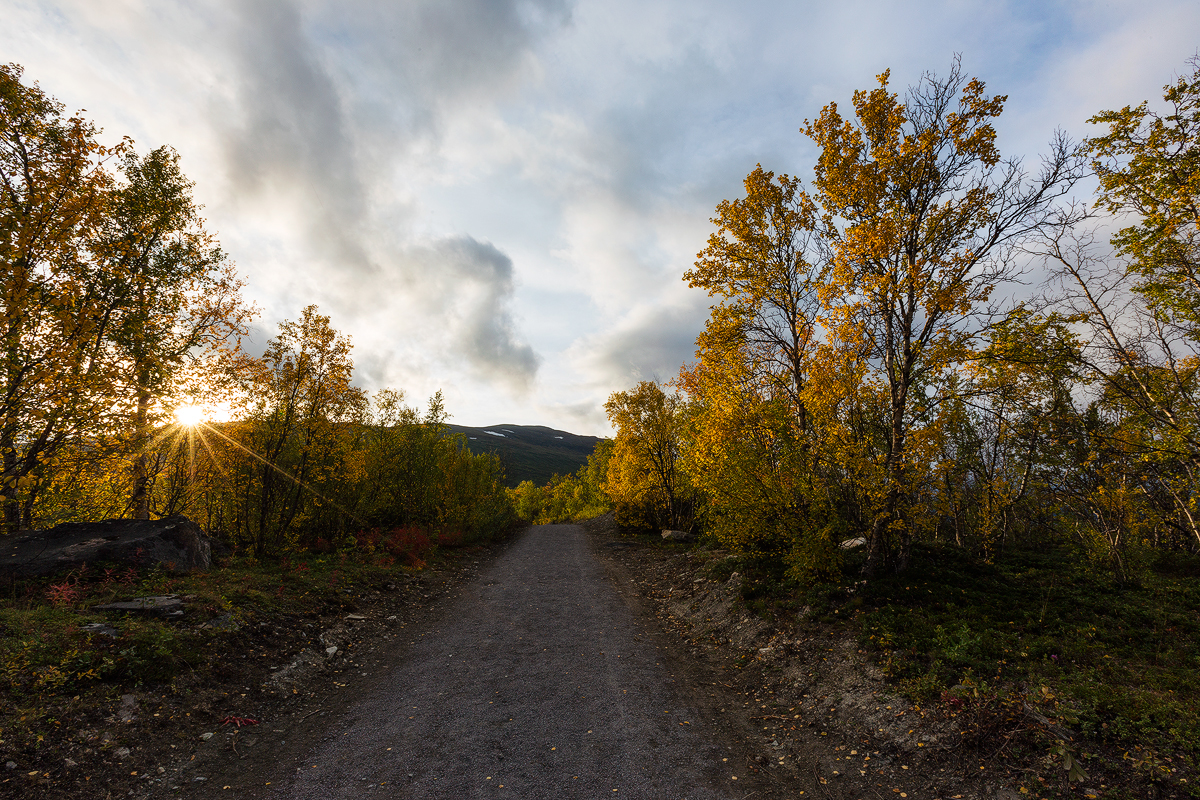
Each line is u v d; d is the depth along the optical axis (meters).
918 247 10.04
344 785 5.07
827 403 10.34
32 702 5.07
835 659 7.77
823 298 10.56
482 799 4.87
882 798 4.89
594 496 55.88
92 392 9.33
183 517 11.00
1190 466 9.93
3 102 9.44
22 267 7.80
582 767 5.53
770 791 5.11
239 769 5.28
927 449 9.51
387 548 17.67
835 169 10.66
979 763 4.99
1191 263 9.91
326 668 8.22
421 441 23.08
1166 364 10.40
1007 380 10.03
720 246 13.92
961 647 6.91
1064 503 13.23
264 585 10.34
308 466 14.62
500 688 7.80
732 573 13.18
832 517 10.77
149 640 6.54
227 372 13.52
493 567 19.62
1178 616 7.96
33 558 8.57
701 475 14.01
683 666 8.98
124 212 14.38
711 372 13.98
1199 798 4.02
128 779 4.73
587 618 12.16
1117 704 5.28
